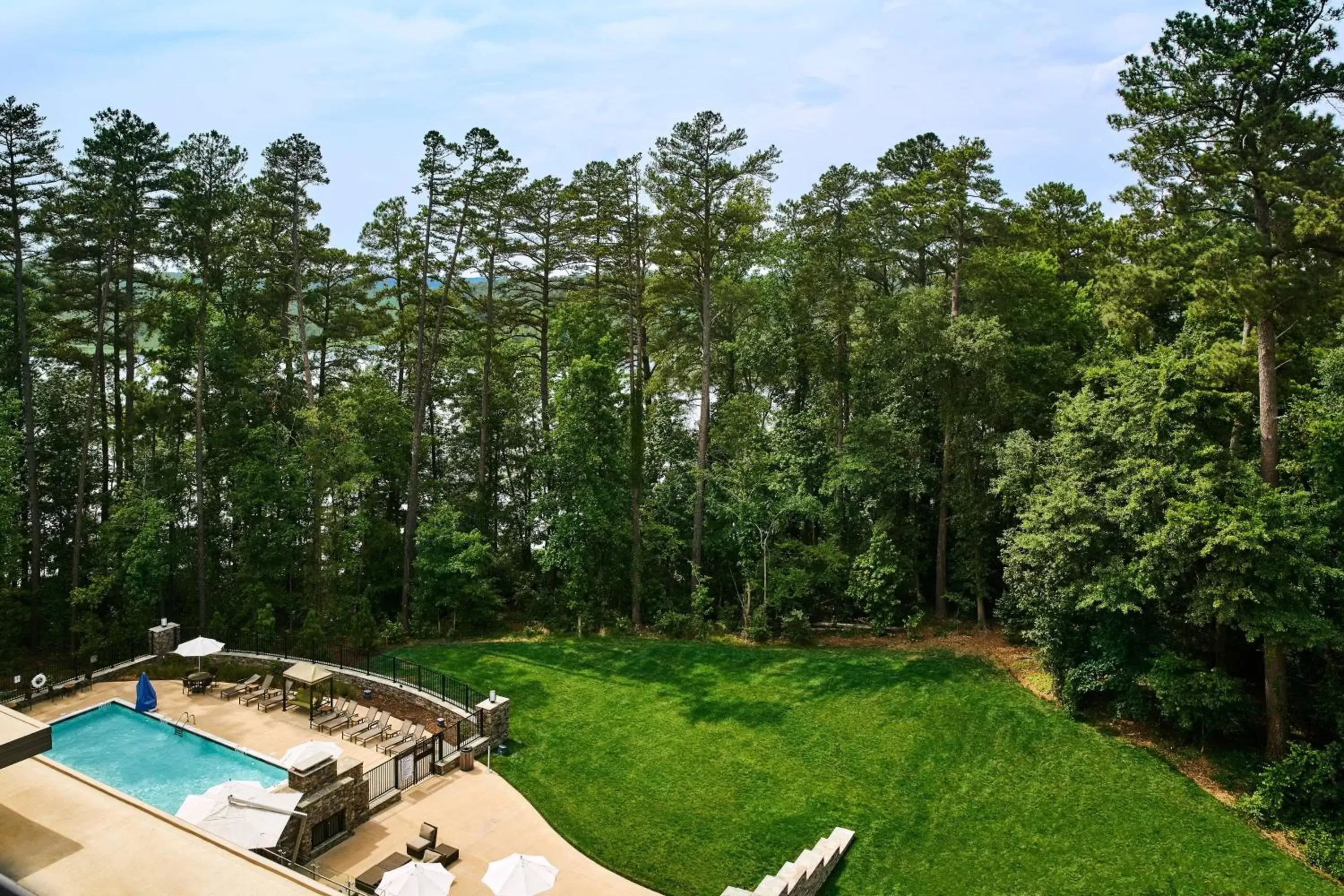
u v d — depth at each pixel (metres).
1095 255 35.84
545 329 41.12
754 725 25.47
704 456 35.72
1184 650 23.34
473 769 22.64
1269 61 19.58
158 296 35.06
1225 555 20.03
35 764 10.23
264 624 30.69
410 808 20.36
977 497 31.83
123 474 34.19
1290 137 20.06
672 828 20.03
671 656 31.44
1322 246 19.91
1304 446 23.33
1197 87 20.80
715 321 42.28
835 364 36.91
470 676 29.73
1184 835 19.34
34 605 31.55
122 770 20.91
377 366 43.25
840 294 35.44
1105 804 20.61
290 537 32.09
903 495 35.22
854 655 30.72
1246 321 23.86
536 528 40.22
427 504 39.56
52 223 30.70
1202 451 21.38
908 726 24.94
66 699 25.88
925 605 35.34
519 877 15.35
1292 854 18.59
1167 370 22.38
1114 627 23.67
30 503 30.36
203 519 31.78
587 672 30.06
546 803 20.91
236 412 32.91
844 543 35.66
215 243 32.59
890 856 19.16
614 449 35.50
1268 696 21.31
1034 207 44.78
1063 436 24.77
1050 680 26.98
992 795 21.33
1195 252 21.94
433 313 36.88
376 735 23.75
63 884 8.16
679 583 37.47
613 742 24.48
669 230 34.38
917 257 40.22
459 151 33.75
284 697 25.41
